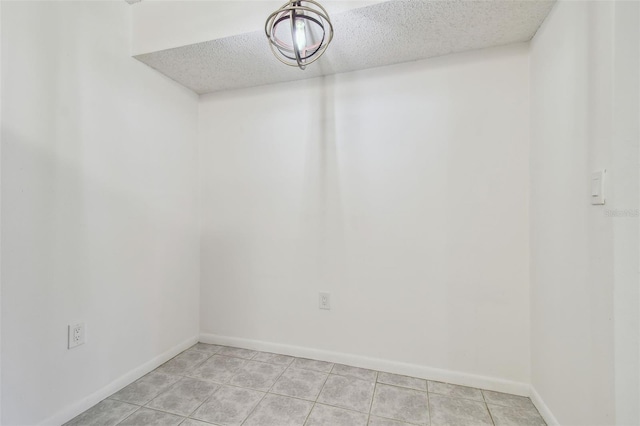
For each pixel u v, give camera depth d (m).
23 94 1.24
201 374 1.81
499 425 1.37
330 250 1.99
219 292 2.25
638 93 0.92
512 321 1.64
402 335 1.83
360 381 1.74
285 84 2.10
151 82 1.89
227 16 1.59
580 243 1.12
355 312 1.93
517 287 1.63
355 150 1.94
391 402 1.54
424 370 1.78
